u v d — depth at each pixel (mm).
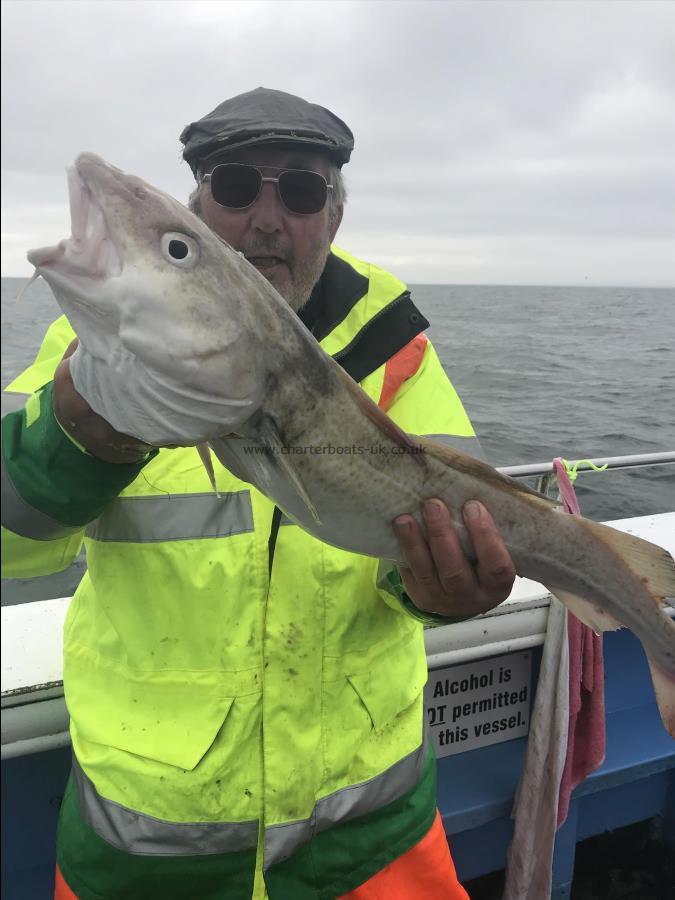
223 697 1468
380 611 1645
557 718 2301
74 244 1056
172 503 1498
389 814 1646
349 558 1569
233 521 1505
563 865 2596
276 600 1504
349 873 1578
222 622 1480
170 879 1457
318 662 1536
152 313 1100
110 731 1482
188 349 1137
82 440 1167
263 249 1678
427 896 1674
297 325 1335
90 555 1545
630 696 2891
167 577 1483
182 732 1457
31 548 1350
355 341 1687
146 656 1484
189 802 1438
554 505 1690
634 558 1807
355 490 1426
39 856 2029
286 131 1624
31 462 1189
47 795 2023
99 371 1099
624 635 2824
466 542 1538
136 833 1440
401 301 1715
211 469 1393
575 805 2578
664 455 2812
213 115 1738
